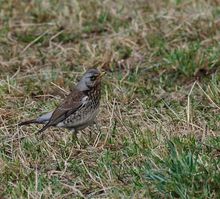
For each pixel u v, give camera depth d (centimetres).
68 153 1204
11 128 1301
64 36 1661
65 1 1797
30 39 1648
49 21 1734
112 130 1256
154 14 1712
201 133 1244
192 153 1119
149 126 1266
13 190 1088
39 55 1578
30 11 1772
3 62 1549
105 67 1532
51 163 1175
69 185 1109
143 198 1047
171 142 1161
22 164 1167
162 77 1470
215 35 1612
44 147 1212
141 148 1177
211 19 1652
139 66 1521
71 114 1224
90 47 1593
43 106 1371
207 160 1109
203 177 1051
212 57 1488
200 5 1723
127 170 1122
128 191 1066
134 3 1783
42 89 1438
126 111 1341
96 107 1244
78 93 1228
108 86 1427
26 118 1330
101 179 1106
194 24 1644
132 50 1574
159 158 1123
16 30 1698
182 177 1052
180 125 1269
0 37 1655
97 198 1066
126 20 1709
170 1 1756
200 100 1374
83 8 1755
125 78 1473
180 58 1491
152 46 1586
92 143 1241
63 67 1530
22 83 1470
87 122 1241
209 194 1031
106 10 1742
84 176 1127
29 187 1088
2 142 1249
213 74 1448
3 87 1429
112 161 1161
